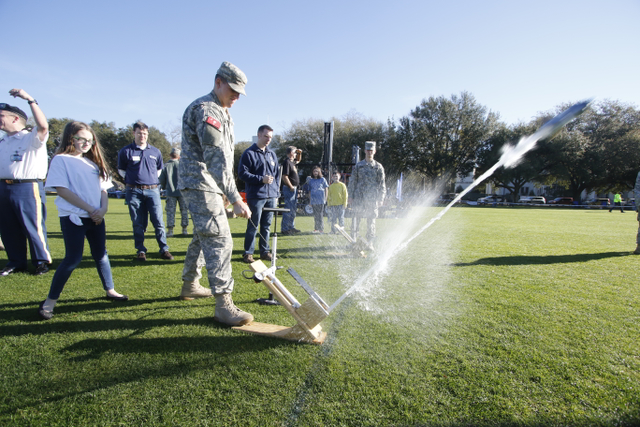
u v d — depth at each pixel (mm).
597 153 36562
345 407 1611
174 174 7082
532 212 20516
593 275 4113
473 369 1942
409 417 1547
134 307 2863
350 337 2348
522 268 4461
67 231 2607
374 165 5711
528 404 1644
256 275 2209
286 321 2627
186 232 7527
